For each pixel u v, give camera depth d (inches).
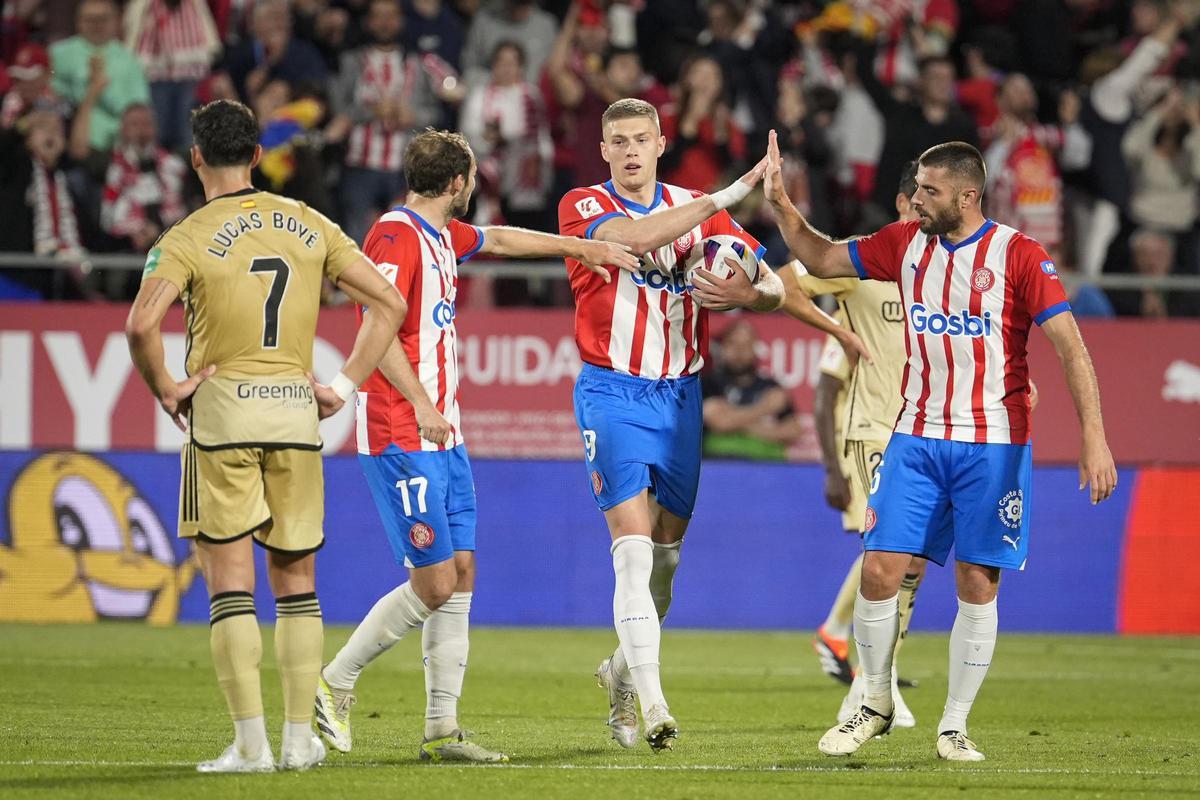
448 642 765.9
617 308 789.9
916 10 2129.7
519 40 2014.0
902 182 944.9
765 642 1557.6
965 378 749.9
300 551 674.8
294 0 1969.7
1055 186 1968.5
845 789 661.3
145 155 1798.7
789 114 1920.5
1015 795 653.9
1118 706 1101.1
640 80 1973.4
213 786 629.0
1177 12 2092.8
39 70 1788.9
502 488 1657.2
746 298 784.9
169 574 1612.9
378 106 1850.4
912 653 1497.3
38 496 1604.3
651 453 783.7
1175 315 1700.3
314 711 779.4
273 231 668.7
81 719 901.2
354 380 687.1
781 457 1688.0
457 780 668.7
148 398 1622.8
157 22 1956.2
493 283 1667.1
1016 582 1686.8
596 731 902.4
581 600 1662.2
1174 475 1686.8
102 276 1651.1
